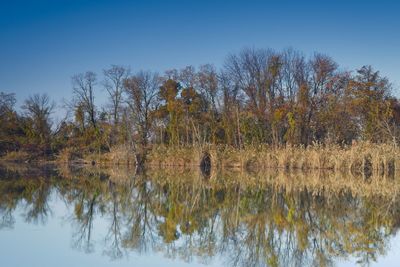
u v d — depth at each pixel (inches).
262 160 1553.9
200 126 2018.9
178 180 1138.0
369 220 606.5
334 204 740.0
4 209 665.0
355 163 1406.3
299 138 1995.6
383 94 2018.9
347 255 442.3
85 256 421.1
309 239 504.7
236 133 1994.3
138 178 1189.1
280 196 834.8
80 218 622.2
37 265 385.7
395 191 915.4
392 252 452.1
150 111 2293.3
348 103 1987.0
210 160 1617.9
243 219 619.2
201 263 410.3
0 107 2456.9
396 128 1851.6
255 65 2132.1
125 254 435.5
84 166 1756.9
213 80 2158.0
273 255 441.7
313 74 2086.6
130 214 661.3
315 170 1457.9
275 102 2065.7
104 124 2268.7
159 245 477.4
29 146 2134.6
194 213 668.1
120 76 2369.6
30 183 1017.5
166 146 1935.3
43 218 606.2
